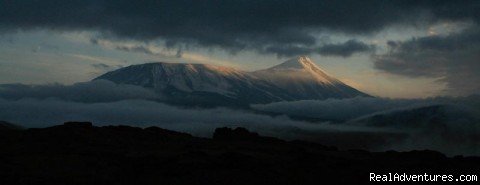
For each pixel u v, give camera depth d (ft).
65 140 142.10
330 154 142.82
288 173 116.47
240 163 120.67
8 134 147.23
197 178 111.14
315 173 117.39
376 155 147.95
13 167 111.04
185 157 125.80
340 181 112.68
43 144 135.54
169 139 159.74
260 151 141.79
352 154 147.84
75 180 105.81
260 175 114.11
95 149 132.87
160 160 122.72
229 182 109.29
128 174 115.44
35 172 108.58
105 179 108.58
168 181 109.40
